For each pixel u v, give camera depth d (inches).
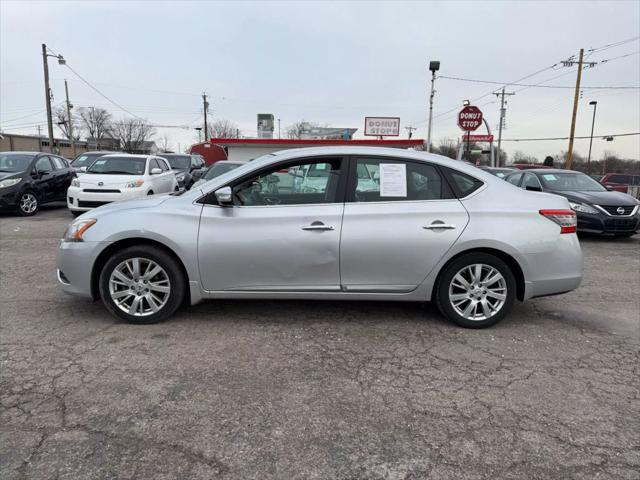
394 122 1061.1
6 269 248.2
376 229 161.8
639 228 379.9
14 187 448.8
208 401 118.0
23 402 115.7
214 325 168.6
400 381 130.2
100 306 187.0
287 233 161.3
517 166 1084.5
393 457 98.1
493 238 162.7
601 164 2490.2
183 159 713.0
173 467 93.7
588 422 111.6
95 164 462.3
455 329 169.0
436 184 167.9
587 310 195.8
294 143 981.8
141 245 165.3
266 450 99.7
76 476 90.4
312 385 127.1
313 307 189.6
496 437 105.3
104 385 124.6
